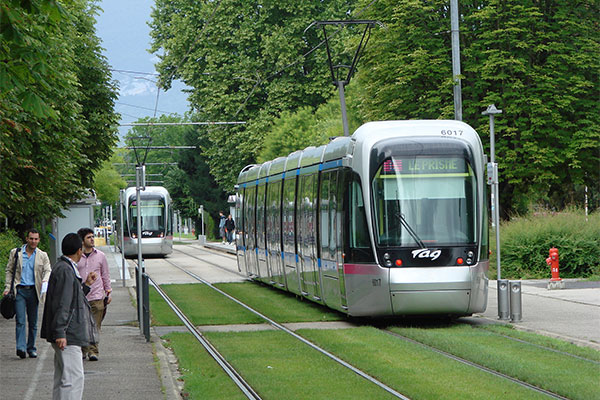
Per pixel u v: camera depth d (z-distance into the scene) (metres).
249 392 12.84
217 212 91.88
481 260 20.09
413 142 20.27
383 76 44.44
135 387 13.26
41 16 11.33
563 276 32.25
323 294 23.45
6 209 29.19
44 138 22.12
